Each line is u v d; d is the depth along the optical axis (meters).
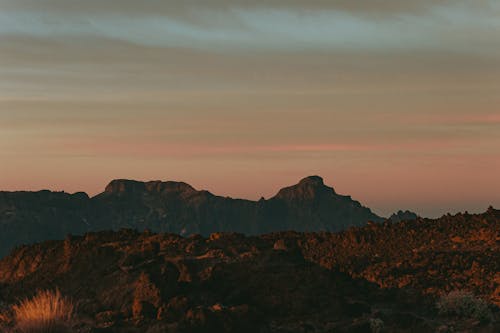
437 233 51.28
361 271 45.84
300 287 40.47
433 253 46.78
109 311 36.81
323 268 44.12
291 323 36.41
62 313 28.20
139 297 38.00
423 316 38.28
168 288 38.50
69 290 42.09
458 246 48.50
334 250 50.62
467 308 37.81
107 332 31.44
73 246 47.78
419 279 43.03
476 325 35.66
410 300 40.53
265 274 41.59
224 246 46.25
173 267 40.22
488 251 46.12
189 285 40.12
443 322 36.62
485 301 38.88
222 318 32.41
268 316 38.28
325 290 40.62
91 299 39.78
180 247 45.56
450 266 44.41
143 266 41.47
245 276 41.47
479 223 51.47
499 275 42.06
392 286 42.88
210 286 40.81
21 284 45.31
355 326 34.06
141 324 33.56
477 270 43.03
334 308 38.59
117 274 41.50
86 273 43.22
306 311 38.47
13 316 31.34
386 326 35.34
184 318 32.62
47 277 45.03
